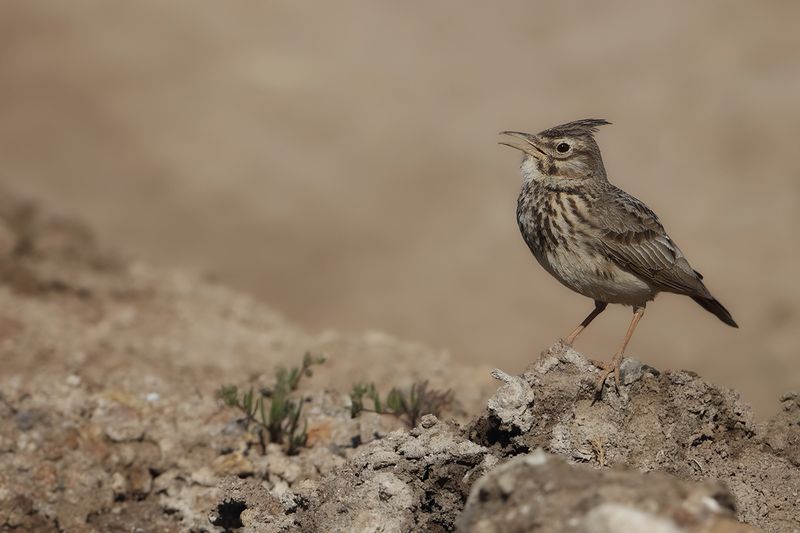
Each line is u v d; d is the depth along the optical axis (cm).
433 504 740
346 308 2020
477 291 2056
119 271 1622
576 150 938
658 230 935
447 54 2933
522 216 955
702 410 800
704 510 542
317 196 2395
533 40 2944
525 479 583
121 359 1237
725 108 2541
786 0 2895
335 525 741
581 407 787
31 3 3148
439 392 1077
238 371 1208
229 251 2194
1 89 2778
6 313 1376
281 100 2747
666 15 2928
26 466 960
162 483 964
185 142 2581
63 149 2545
